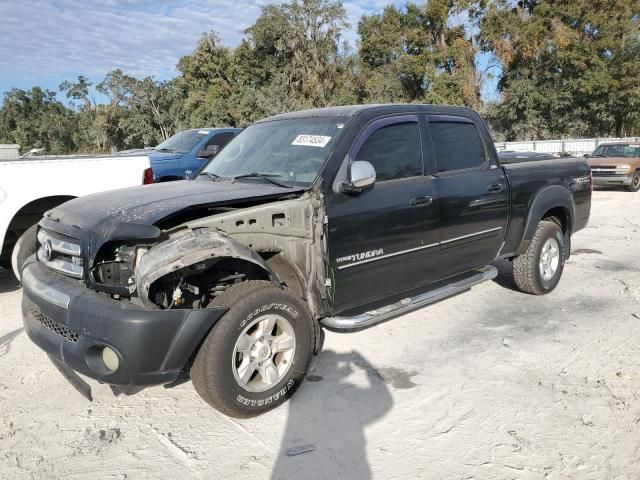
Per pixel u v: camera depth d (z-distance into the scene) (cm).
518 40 3691
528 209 543
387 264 417
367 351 447
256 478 288
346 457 304
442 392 376
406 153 439
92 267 314
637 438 316
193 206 327
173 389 391
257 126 489
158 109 5356
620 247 844
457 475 286
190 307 345
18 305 577
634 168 1747
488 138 516
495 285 631
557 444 312
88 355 305
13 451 315
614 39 3744
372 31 4175
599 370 404
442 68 3944
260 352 339
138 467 299
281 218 360
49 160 602
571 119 3862
